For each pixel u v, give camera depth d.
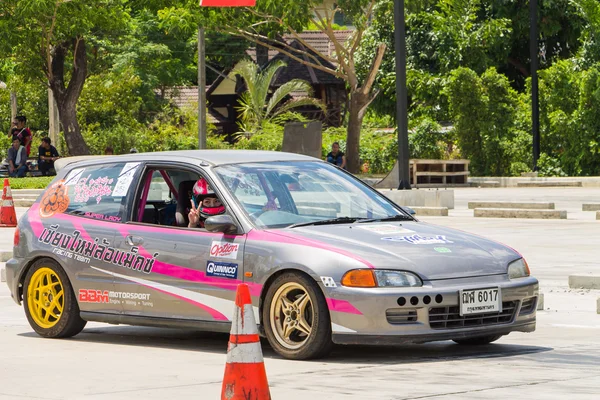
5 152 74.00
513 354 11.53
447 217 31.84
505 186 54.66
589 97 57.25
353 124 57.50
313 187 12.66
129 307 12.75
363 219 12.38
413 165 54.94
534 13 56.69
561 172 58.06
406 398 9.01
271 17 54.34
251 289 11.55
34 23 53.66
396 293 10.78
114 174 13.45
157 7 57.00
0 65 56.31
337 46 55.62
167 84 89.44
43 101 81.44
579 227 27.97
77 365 11.30
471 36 64.56
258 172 12.62
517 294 11.47
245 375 8.07
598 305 14.51
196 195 12.68
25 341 13.32
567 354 11.46
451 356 11.48
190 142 72.75
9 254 22.20
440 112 65.00
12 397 9.48
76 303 13.34
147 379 10.31
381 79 66.19
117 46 79.50
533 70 56.69
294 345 11.30
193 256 12.12
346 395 9.20
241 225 11.88
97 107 77.31
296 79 77.62
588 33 61.41
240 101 79.31
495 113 60.50
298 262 11.16
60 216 13.66
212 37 90.69
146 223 12.90
